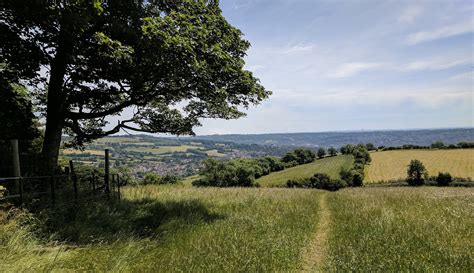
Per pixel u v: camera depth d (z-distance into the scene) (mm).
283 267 6043
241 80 11812
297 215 11734
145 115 15516
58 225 7660
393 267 5652
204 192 20281
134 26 11508
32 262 5059
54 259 5359
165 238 7980
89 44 11195
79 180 12227
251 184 69250
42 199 8797
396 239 7508
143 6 12117
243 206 14070
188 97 14500
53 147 12109
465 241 7230
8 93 12117
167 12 12680
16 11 9500
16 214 6809
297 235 8461
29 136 13625
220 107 15453
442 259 6023
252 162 84000
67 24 9289
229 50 12680
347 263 5953
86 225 8070
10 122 12359
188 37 10602
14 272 4621
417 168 61125
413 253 6402
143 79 11688
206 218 10672
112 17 11227
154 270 5590
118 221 9047
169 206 12484
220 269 5758
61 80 12164
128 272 5512
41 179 9898
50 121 12203
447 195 18609
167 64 10594
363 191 27406
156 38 9789
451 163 69000
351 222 10227
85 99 13406
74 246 6621
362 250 6828
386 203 14641
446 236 7578
